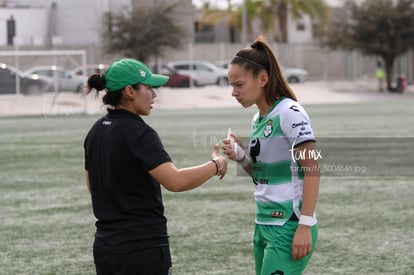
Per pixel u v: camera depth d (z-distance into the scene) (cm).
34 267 1397
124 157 805
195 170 817
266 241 848
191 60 9162
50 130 4394
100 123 830
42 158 3059
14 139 3875
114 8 9150
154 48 7994
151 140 807
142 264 807
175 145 3419
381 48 8500
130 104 826
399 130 3950
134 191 809
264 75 845
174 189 805
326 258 1438
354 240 1583
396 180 2375
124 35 7962
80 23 9088
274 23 11038
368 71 10388
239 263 1406
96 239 825
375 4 8612
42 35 9088
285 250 836
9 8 8831
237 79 848
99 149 820
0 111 5812
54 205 2034
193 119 5122
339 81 9425
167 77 838
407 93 8594
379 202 2020
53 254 1496
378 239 1589
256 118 868
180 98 7225
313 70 10081
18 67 7200
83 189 2295
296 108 832
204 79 8800
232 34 12050
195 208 1967
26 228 1744
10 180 2483
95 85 826
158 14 8069
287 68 9619
